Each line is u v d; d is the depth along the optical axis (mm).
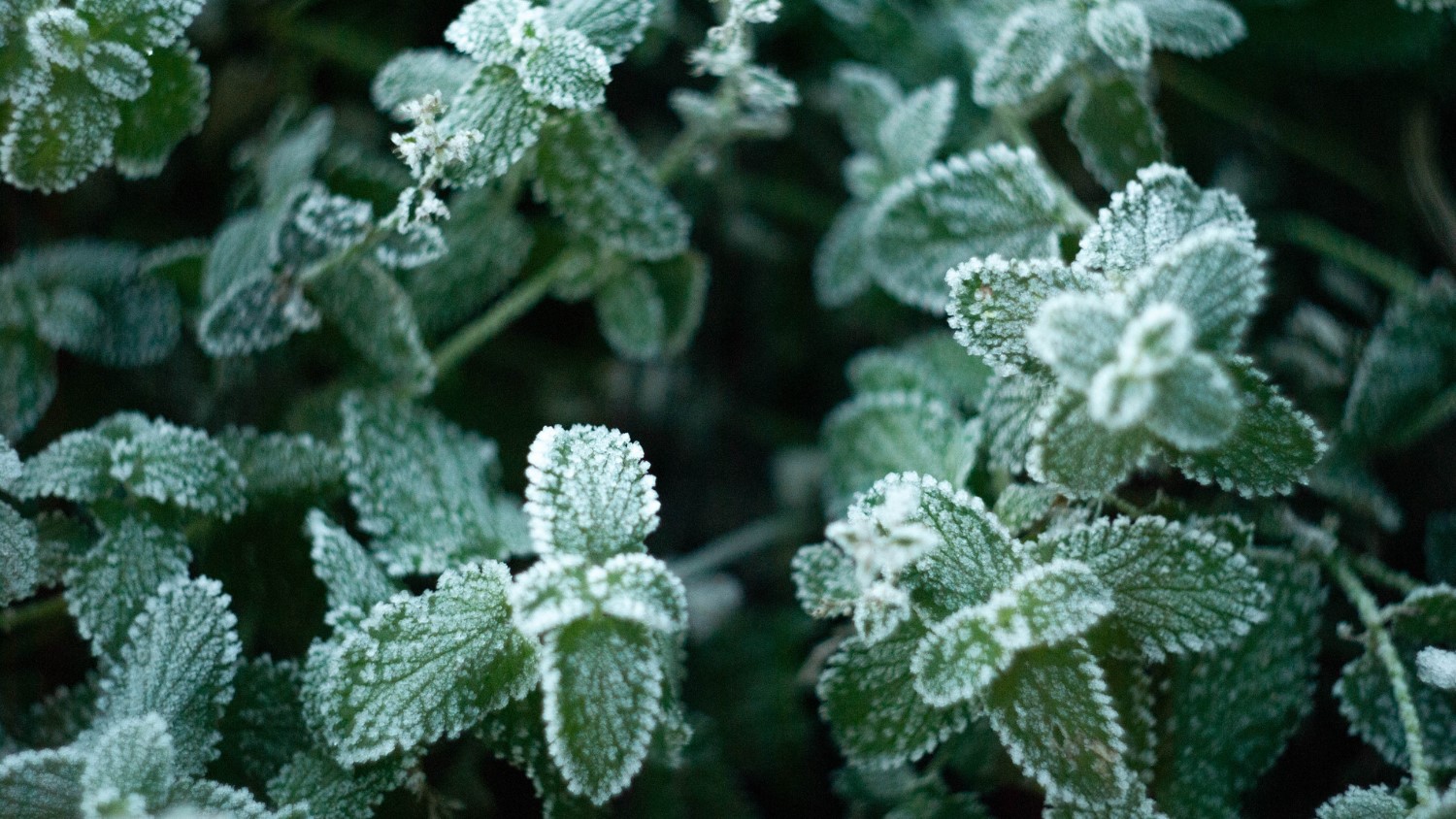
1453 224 509
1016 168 439
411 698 407
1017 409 423
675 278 489
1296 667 440
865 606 402
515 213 483
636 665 399
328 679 406
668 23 490
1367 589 470
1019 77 448
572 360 531
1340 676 472
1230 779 434
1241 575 412
